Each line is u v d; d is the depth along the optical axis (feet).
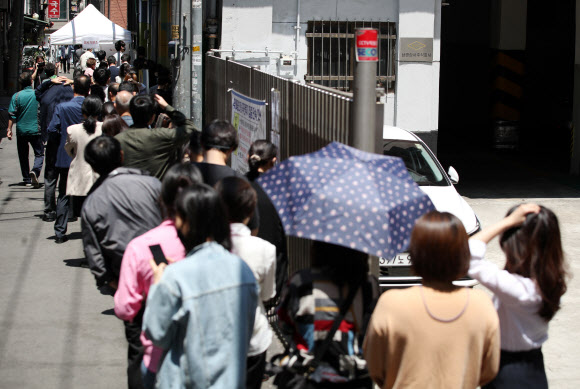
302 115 19.45
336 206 10.50
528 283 11.32
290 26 41.73
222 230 10.53
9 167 45.16
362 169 11.07
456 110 71.26
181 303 9.95
